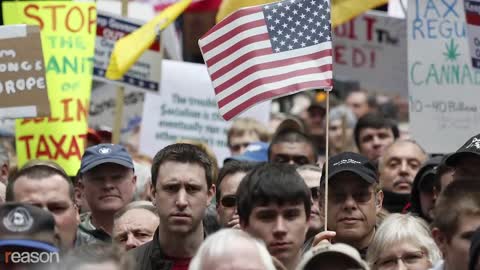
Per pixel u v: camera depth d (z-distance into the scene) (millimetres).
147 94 21969
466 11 16562
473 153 13469
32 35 15680
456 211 11469
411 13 17281
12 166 18266
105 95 22531
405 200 18109
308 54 14555
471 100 17047
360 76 21953
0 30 15680
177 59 23078
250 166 15719
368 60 21906
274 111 29078
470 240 11234
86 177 15883
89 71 17719
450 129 17016
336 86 27516
